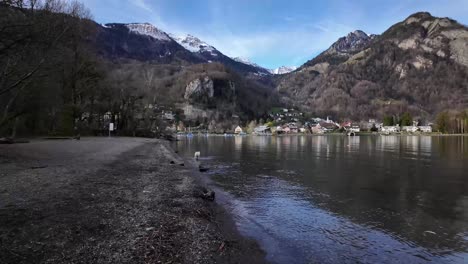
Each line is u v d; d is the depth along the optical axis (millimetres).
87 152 28609
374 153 52344
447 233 11859
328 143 93562
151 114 90688
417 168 31797
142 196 13055
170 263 7027
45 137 46469
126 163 24000
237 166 33094
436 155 47719
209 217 12008
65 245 7246
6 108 33250
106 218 9477
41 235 7703
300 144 87312
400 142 96812
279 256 9188
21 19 19625
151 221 9688
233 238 10141
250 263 8312
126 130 79500
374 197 17984
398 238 11281
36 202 10531
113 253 7082
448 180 24188
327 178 24984
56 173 16328
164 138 103188
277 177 25406
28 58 23062
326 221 13148
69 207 10258
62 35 25000
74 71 52719
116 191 13484
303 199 17312
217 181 23156
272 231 11578
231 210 14289
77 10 50938
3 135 41906
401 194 18891
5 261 6238
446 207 15750
